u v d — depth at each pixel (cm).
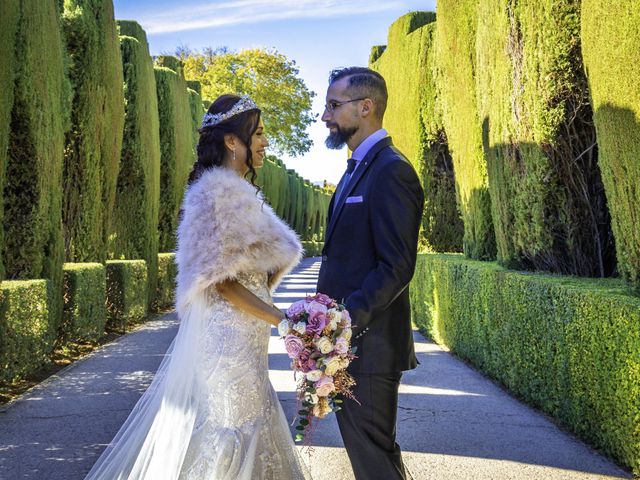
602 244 601
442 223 1218
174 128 1457
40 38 732
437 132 1182
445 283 911
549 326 541
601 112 451
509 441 489
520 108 627
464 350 816
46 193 755
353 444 312
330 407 287
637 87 404
